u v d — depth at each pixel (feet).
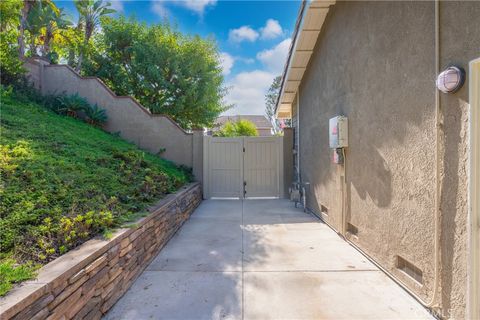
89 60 40.22
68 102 26.58
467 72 7.43
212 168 29.91
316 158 21.62
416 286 9.64
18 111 19.66
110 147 21.09
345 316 8.72
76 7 47.93
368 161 13.05
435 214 8.60
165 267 12.30
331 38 17.95
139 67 39.11
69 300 6.95
